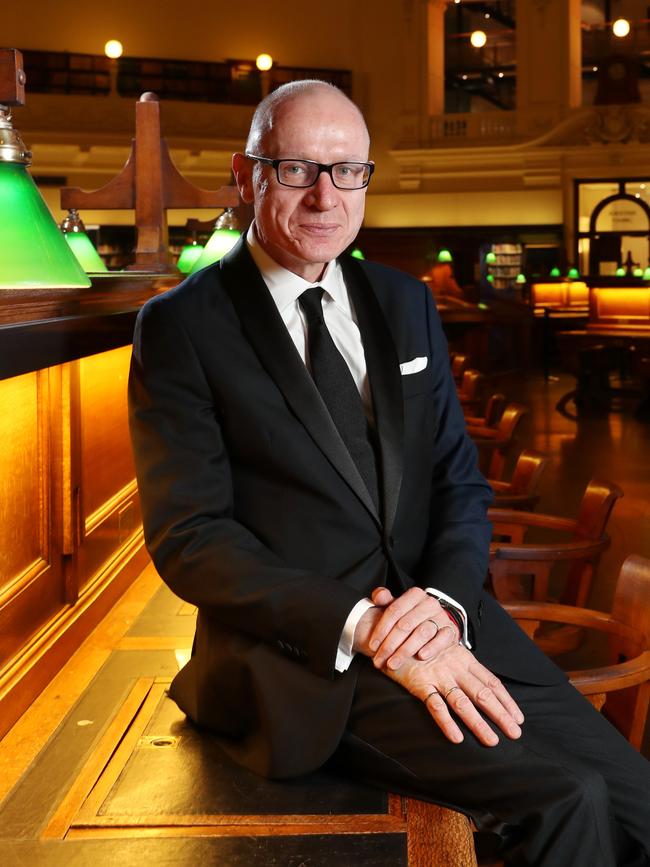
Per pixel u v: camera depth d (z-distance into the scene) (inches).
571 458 330.3
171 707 72.1
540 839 55.9
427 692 59.5
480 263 818.8
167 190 147.5
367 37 863.7
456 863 52.7
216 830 56.3
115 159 812.6
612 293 448.8
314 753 60.6
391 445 68.0
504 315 618.2
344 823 56.9
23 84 64.7
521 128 845.8
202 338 66.4
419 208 878.4
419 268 784.9
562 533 229.5
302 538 66.0
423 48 853.2
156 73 824.3
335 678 61.2
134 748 65.9
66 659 80.5
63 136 792.9
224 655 64.4
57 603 82.1
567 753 58.7
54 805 59.1
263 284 68.1
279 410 66.0
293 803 59.2
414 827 56.5
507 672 67.2
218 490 65.4
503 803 57.0
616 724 79.7
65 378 80.0
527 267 861.2
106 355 97.6
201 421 66.0
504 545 109.5
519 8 836.6
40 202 66.1
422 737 59.0
